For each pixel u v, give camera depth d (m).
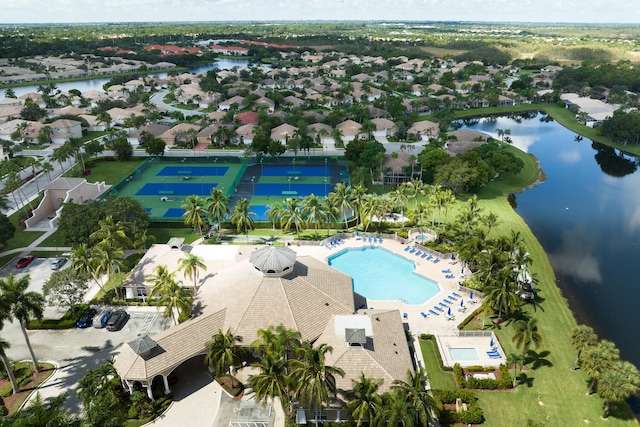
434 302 79.94
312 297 68.56
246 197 130.00
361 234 105.25
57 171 150.38
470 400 57.62
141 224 97.62
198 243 100.81
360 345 58.81
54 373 62.50
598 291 86.38
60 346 68.06
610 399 52.78
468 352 67.81
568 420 56.00
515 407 57.78
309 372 49.41
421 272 89.50
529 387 61.06
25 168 140.12
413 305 79.12
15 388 58.75
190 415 55.94
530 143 192.38
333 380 50.94
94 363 64.44
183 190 135.75
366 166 141.12
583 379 62.59
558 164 166.12
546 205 128.50
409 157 141.50
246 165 159.62
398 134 186.38
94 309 75.62
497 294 69.25
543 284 87.38
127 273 87.81
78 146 149.25
